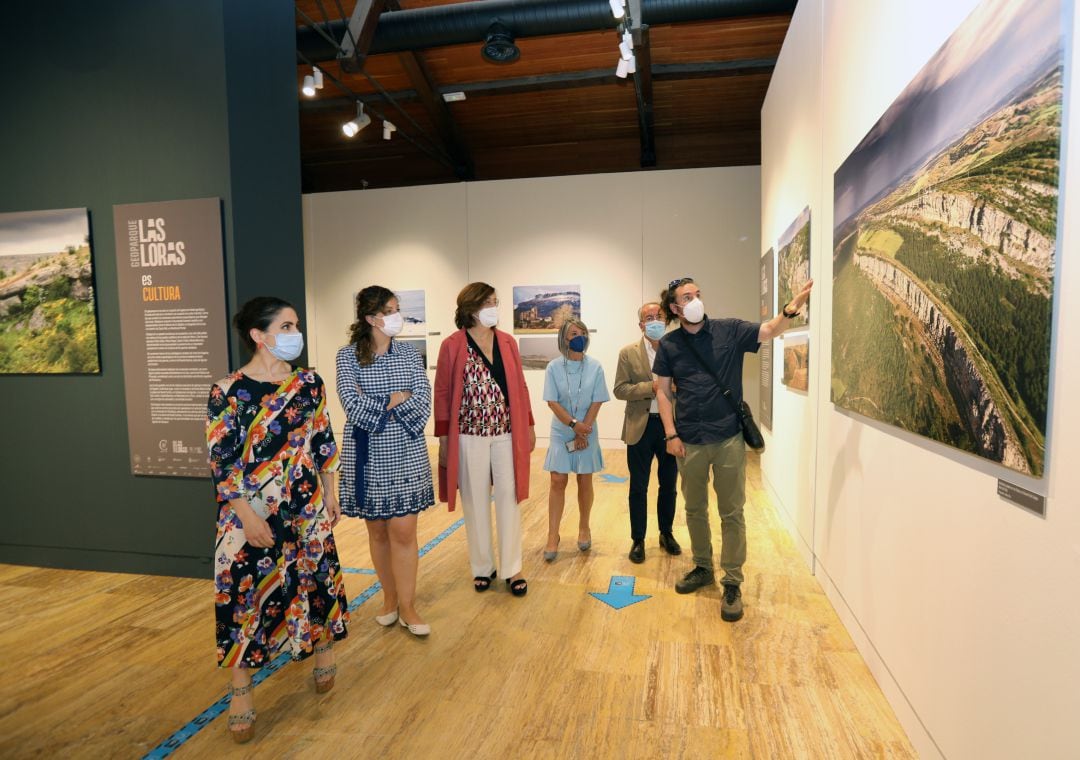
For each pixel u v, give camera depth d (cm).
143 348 383
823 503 345
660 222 837
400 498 290
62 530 407
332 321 951
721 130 988
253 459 223
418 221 909
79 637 309
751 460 732
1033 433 139
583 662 277
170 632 313
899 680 228
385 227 922
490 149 1061
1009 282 148
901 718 226
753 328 320
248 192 381
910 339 209
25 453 410
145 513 392
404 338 922
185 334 376
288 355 229
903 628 224
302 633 232
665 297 345
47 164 395
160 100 374
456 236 897
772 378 546
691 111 935
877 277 242
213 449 217
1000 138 151
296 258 428
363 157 1123
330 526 246
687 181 828
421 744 221
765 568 385
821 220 347
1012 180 146
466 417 344
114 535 399
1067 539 128
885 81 241
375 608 339
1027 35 140
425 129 1013
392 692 255
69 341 396
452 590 361
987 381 158
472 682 262
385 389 290
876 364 244
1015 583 150
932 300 190
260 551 224
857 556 280
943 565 190
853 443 285
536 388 878
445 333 909
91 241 389
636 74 806
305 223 952
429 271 909
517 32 648
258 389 225
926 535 203
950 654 185
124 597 359
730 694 249
